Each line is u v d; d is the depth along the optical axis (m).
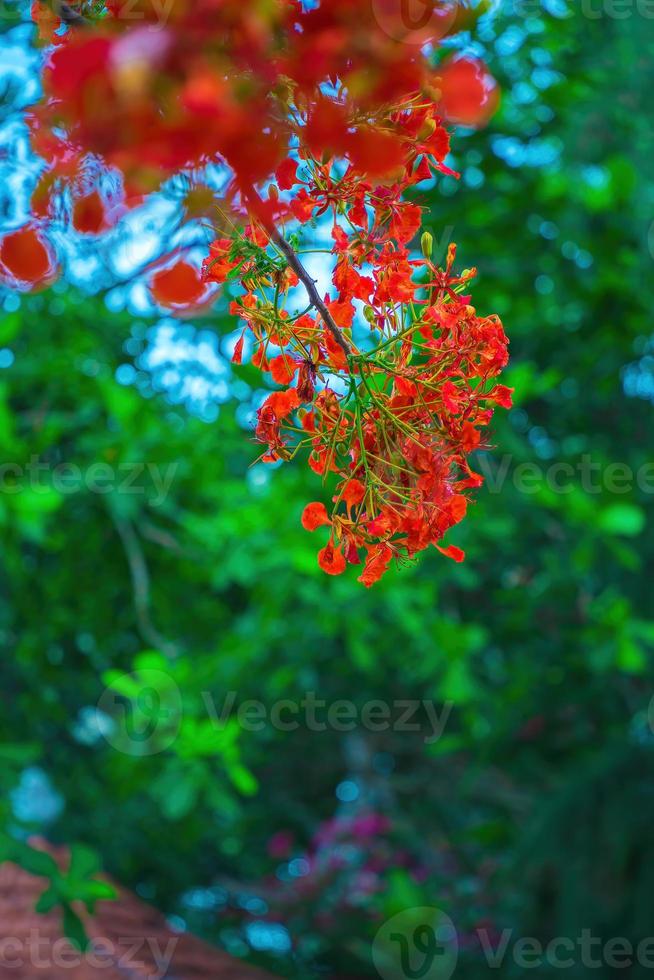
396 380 0.79
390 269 0.74
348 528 0.79
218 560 3.89
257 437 0.80
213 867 7.00
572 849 4.32
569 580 4.32
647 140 4.02
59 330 4.37
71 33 0.60
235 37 0.45
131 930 4.34
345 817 6.64
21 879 4.14
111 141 0.44
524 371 3.74
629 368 5.04
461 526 3.80
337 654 5.14
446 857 6.37
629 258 4.37
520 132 4.39
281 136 0.48
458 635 3.72
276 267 0.74
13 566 3.84
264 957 6.80
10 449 3.44
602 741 5.11
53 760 5.46
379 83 0.49
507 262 4.39
